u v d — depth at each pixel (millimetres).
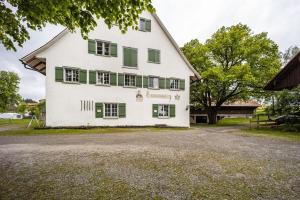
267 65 25438
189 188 4090
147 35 21641
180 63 23438
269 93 26188
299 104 15477
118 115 19797
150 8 4672
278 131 15914
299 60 16891
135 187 4117
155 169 5289
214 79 26109
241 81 25109
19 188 4062
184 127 21656
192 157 6621
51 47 17250
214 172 5098
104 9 4711
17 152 7262
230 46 27844
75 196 3701
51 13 4648
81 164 5707
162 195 3758
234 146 8828
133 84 20859
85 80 18391
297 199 3645
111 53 19703
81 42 18375
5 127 20375
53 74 17203
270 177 4781
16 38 5117
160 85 22109
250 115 38688
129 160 6156
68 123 17609
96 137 11641
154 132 15117
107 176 4746
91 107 18562
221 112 38062
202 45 28016
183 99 23406
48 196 3699
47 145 8742
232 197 3699
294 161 6258
